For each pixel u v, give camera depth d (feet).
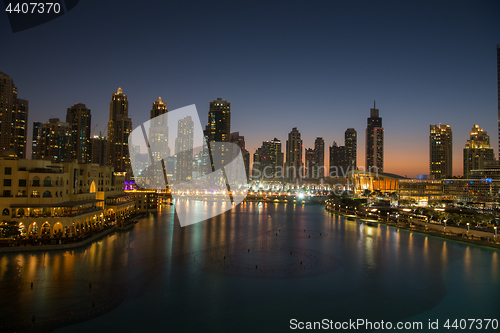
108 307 237.25
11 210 399.85
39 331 201.36
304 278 308.60
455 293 274.77
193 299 254.88
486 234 490.49
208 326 213.66
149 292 266.36
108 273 307.99
